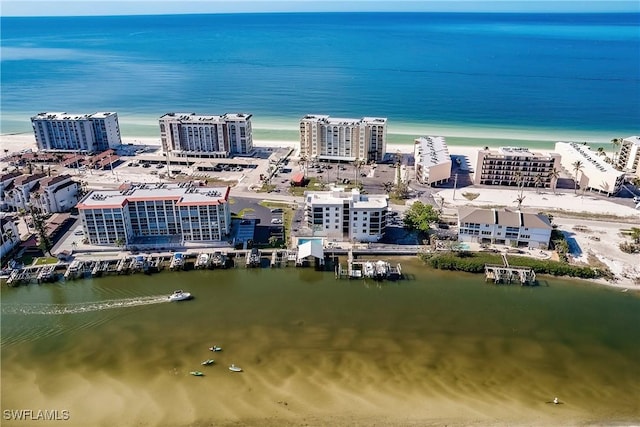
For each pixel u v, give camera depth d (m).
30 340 135.00
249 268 172.25
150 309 149.50
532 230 179.25
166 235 186.12
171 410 110.31
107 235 178.38
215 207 178.00
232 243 183.62
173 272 169.75
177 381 119.31
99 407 111.25
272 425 106.06
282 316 146.00
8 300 154.12
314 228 190.00
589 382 120.25
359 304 152.12
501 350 131.88
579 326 141.75
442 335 137.75
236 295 157.00
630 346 133.50
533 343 134.62
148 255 175.38
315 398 113.81
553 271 166.50
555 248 179.62
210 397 114.12
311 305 151.62
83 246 179.88
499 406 112.12
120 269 167.38
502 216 182.88
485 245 183.75
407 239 189.38
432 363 126.50
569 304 152.12
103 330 139.62
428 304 152.25
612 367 125.62
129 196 181.00
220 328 140.38
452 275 167.88
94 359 127.56
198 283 163.88
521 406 112.25
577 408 111.75
